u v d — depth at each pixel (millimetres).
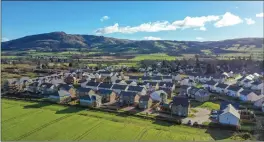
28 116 78188
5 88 120125
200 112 83500
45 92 111062
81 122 72812
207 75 159625
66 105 91688
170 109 83688
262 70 189250
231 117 69375
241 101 99562
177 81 143625
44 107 89125
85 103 91750
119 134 63281
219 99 102375
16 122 72250
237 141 58781
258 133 64188
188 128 68000
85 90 103250
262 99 88688
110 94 99750
